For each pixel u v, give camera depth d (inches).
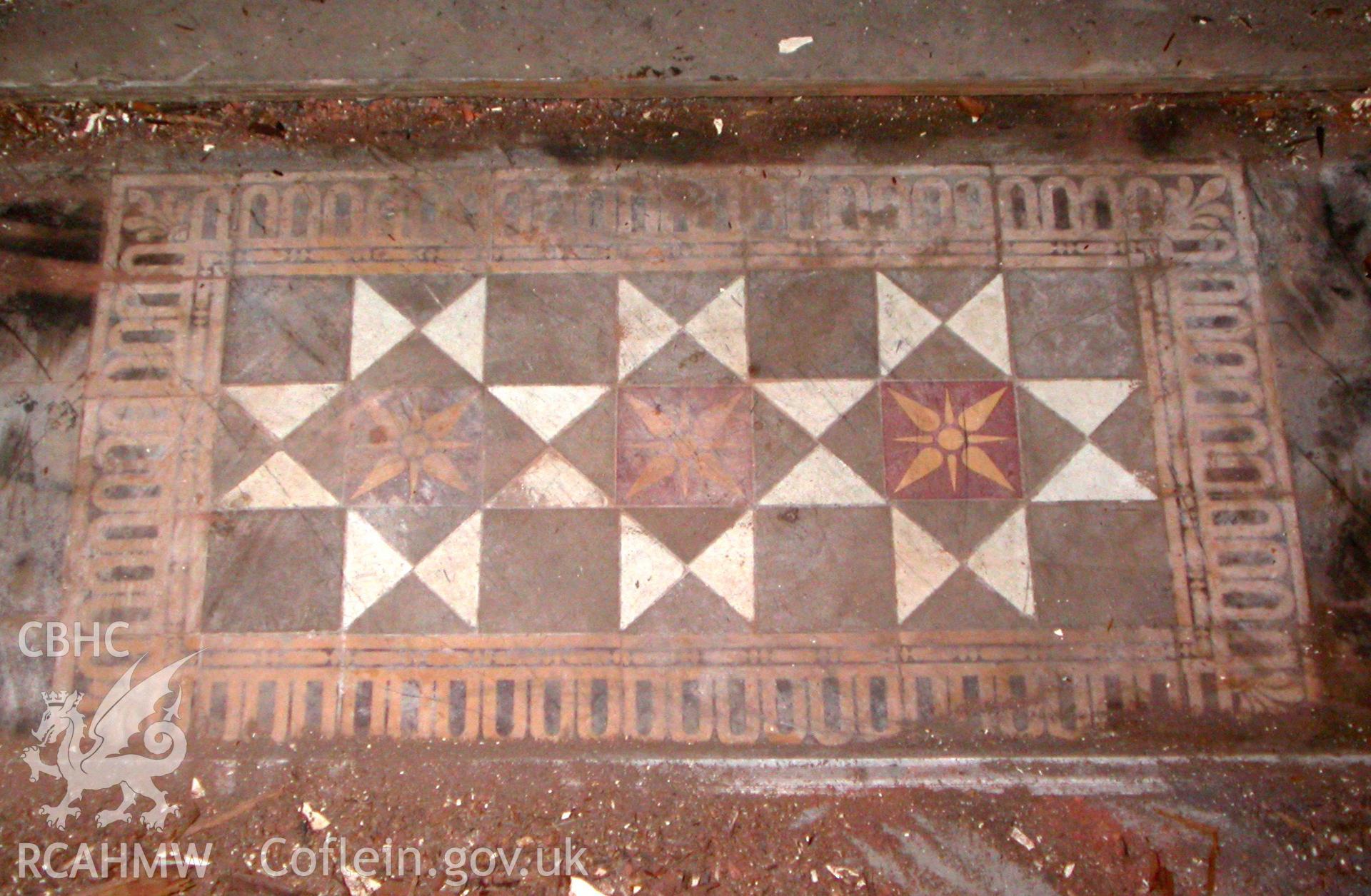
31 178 88.0
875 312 86.4
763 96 89.6
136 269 86.7
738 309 86.4
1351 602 81.7
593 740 78.8
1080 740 79.0
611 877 74.4
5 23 86.9
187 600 81.2
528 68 87.7
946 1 87.8
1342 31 87.6
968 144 89.6
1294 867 75.2
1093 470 83.8
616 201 88.4
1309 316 86.6
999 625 81.0
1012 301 86.7
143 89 87.8
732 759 78.2
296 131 89.2
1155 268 87.4
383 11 87.4
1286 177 89.0
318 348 85.4
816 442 84.0
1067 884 74.8
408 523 82.4
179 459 83.5
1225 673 80.4
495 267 87.0
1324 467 84.0
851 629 80.8
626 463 83.5
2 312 85.7
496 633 80.7
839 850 75.7
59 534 82.1
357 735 78.9
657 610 81.0
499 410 84.4
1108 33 87.9
